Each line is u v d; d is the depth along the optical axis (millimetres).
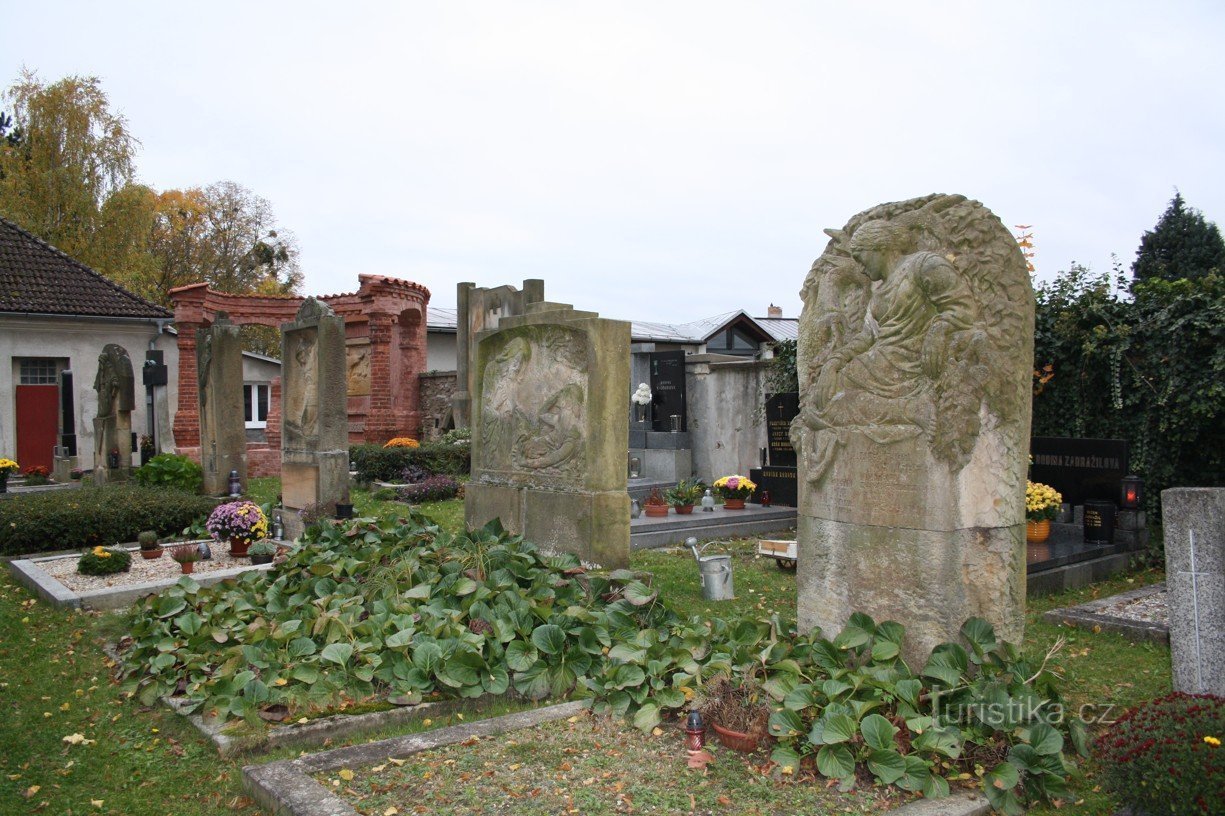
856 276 5812
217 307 24109
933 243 5297
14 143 34219
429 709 5473
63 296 24438
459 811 3883
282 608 7176
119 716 5672
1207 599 4836
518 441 9625
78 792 4586
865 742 4242
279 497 14172
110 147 34250
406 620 6141
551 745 4652
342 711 5371
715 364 16516
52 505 11922
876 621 5473
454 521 13422
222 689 5445
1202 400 10758
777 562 10078
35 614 8266
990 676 4699
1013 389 5129
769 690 4746
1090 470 11180
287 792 4051
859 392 5602
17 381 23922
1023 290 5180
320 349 11492
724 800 4000
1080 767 4434
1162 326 11117
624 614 6355
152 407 21781
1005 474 5176
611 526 8461
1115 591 9234
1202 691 4840
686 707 5043
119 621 7422
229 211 47000
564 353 9047
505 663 5789
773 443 14328
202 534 12141
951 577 5047
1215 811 3350
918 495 5199
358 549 8477
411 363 24969
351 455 19812
